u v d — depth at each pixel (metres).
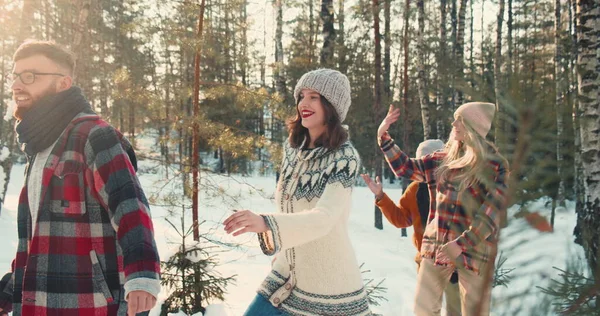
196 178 5.12
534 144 0.70
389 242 10.16
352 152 2.39
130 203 1.86
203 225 9.02
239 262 6.54
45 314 1.88
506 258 0.75
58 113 1.97
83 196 1.92
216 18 5.55
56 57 2.04
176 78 5.65
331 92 2.41
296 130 2.59
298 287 2.41
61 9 13.31
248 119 14.73
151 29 5.23
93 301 1.89
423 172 3.34
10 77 2.09
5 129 12.09
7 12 12.29
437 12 20.30
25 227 2.02
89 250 1.91
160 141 5.36
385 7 13.38
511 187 0.72
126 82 5.43
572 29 8.84
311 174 2.41
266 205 12.47
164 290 4.84
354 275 2.43
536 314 0.73
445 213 2.71
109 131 1.99
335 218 2.20
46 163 1.94
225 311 4.36
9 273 2.19
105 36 16.08
